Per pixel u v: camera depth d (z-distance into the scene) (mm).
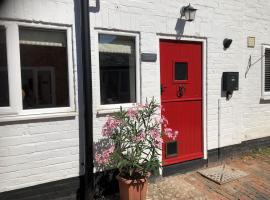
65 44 3875
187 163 5137
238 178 4836
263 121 6418
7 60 3467
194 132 5246
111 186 4254
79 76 3914
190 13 4824
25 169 3605
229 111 5660
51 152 3770
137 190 3777
